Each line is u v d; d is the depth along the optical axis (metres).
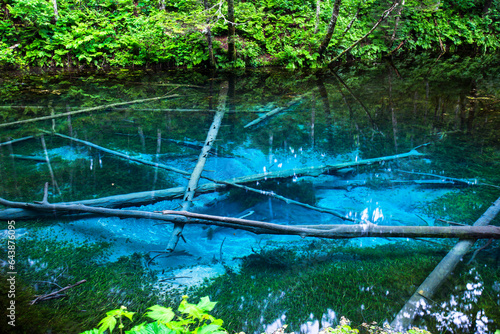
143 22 12.57
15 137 6.08
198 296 2.79
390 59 14.81
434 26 16.03
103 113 7.61
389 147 5.85
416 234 3.45
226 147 5.85
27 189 4.40
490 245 3.43
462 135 6.32
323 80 11.37
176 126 6.86
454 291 2.80
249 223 3.47
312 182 4.71
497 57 15.66
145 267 3.17
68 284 2.91
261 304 2.71
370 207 4.12
